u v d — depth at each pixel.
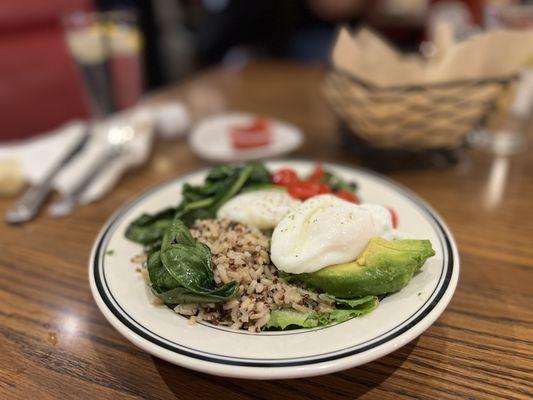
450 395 0.22
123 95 0.58
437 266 0.26
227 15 1.36
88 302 0.30
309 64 0.86
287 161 0.41
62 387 0.24
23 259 0.35
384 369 0.24
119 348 0.26
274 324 0.24
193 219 0.32
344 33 0.41
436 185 0.43
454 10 0.74
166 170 0.49
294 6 1.20
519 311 0.28
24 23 0.82
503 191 0.42
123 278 0.27
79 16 0.53
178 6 1.34
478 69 0.41
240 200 0.32
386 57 0.45
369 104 0.42
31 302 0.30
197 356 0.20
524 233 0.35
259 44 1.34
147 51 1.17
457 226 0.37
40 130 0.83
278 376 0.20
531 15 0.49
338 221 0.25
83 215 0.40
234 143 0.51
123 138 0.52
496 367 0.24
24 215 0.39
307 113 0.63
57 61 0.84
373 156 0.47
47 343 0.27
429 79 0.43
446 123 0.42
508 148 0.50
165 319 0.23
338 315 0.23
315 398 0.23
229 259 0.26
